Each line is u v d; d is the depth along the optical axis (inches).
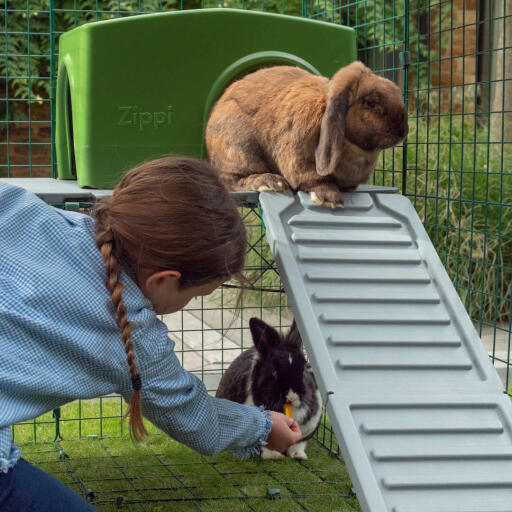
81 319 64.4
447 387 88.1
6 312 61.6
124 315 65.6
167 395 73.6
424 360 90.9
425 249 106.8
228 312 240.5
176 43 127.6
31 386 61.9
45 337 62.7
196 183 69.9
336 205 112.6
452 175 247.6
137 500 116.3
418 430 81.8
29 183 141.6
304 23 135.0
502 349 197.3
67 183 142.3
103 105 125.0
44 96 340.2
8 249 65.3
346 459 79.4
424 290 100.7
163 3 335.3
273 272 237.9
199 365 188.4
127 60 125.5
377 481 76.4
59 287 63.9
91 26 123.1
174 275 68.6
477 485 76.7
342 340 91.0
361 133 111.0
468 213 243.6
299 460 136.8
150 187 69.2
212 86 130.2
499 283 233.5
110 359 66.0
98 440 143.1
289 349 141.5
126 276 69.0
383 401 84.4
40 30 329.4
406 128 112.7
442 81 336.5
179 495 119.0
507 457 80.4
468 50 333.4
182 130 130.0
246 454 85.6
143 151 128.0
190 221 68.1
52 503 66.8
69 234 68.2
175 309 75.0
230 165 122.0
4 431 61.9
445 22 332.5
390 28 325.7
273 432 86.6
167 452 137.9
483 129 283.3
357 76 110.7
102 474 127.0
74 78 129.2
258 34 132.3
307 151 113.7
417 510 73.5
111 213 69.2
